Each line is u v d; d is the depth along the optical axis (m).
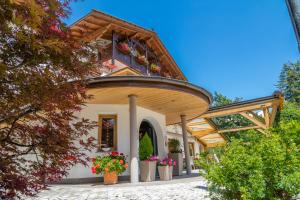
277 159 3.10
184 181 8.14
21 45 2.52
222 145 3.69
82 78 3.11
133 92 8.05
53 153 2.87
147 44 15.11
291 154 3.17
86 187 7.21
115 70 11.55
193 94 8.55
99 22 11.24
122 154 8.66
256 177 3.03
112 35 12.07
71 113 3.11
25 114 2.84
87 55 3.15
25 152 2.88
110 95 8.35
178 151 11.44
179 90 8.05
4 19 2.34
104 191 6.48
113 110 9.68
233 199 3.29
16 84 2.56
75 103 3.07
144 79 7.41
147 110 10.74
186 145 11.54
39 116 2.95
